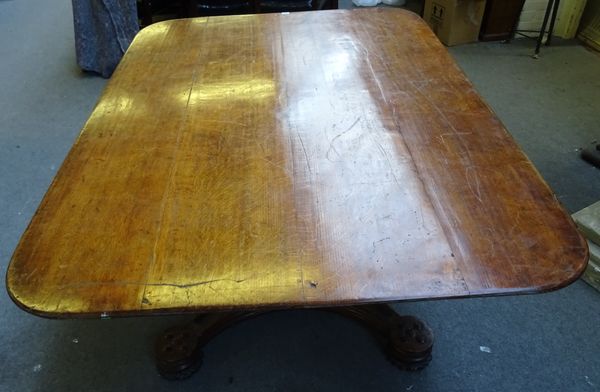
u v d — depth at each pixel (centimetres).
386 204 86
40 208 87
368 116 110
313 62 134
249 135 105
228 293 71
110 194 90
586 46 304
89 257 77
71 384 130
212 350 138
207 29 158
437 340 138
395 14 164
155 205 87
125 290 72
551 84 264
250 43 147
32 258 77
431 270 73
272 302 70
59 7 399
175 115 113
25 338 142
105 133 107
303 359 135
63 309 69
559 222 80
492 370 130
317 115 111
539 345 136
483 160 95
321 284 72
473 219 82
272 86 123
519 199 85
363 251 77
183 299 70
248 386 129
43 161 218
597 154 202
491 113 109
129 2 271
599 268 149
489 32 312
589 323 141
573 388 125
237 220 84
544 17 284
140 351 138
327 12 168
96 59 285
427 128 105
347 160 97
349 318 141
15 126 244
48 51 324
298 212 85
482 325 142
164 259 77
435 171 93
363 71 129
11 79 289
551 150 213
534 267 73
